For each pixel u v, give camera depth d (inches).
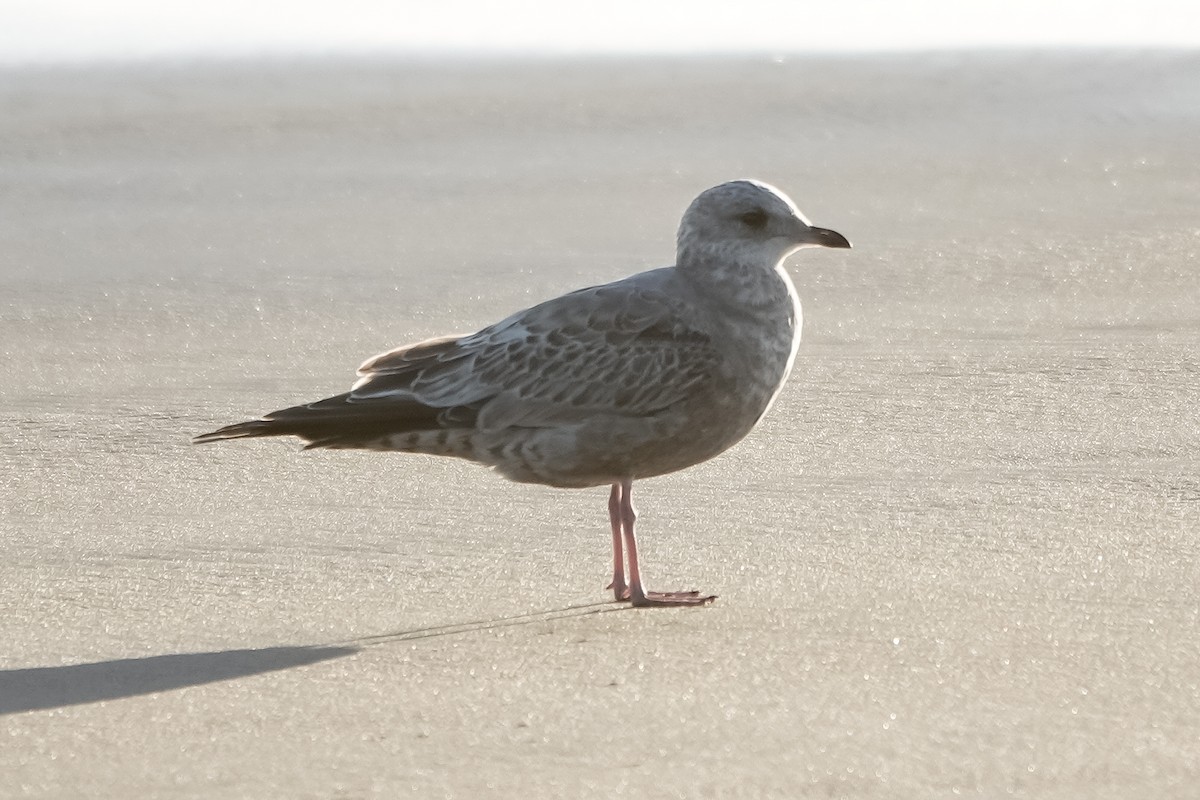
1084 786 289.4
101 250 856.9
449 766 303.4
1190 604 390.0
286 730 323.9
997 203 954.7
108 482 519.5
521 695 341.1
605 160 1113.4
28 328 706.8
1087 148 1123.9
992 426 558.6
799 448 539.5
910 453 531.8
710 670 354.6
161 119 1229.7
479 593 418.6
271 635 386.6
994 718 321.4
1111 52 1519.4
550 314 439.2
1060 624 378.6
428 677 354.3
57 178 1042.1
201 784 298.0
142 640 383.9
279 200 989.2
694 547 451.8
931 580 415.8
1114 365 628.1
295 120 1240.8
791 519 472.7
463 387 433.1
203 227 914.1
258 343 687.7
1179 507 470.6
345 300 756.0
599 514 484.4
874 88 1368.1
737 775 296.2
